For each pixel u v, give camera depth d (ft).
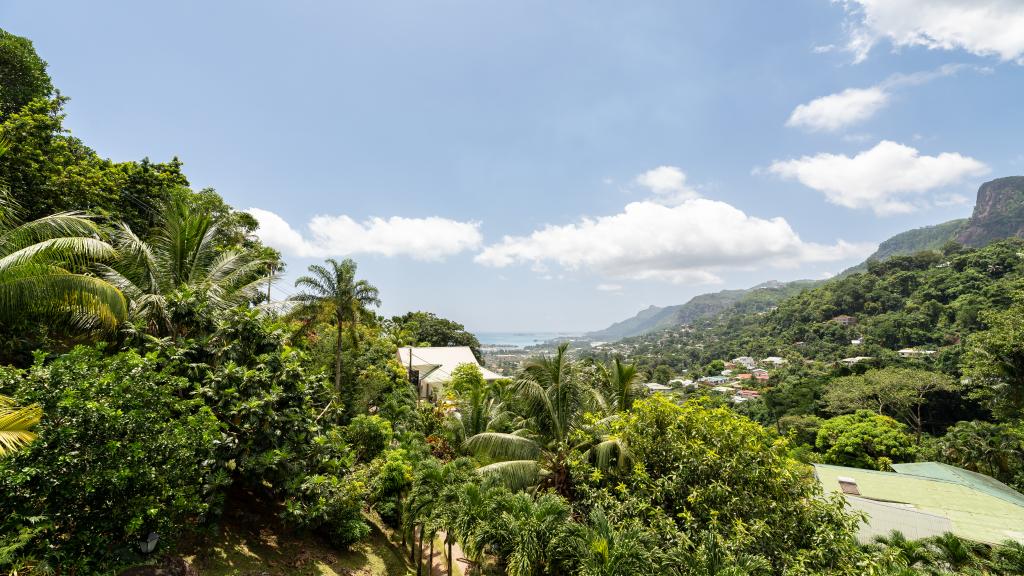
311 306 65.77
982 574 42.96
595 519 28.40
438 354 132.98
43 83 60.39
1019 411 77.71
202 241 49.55
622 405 54.44
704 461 32.45
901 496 60.54
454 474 36.96
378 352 91.30
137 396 21.85
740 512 30.35
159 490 21.76
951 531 50.39
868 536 51.13
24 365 30.45
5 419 15.14
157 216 62.59
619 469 36.09
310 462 34.22
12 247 27.07
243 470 29.35
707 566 24.72
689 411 35.22
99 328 33.22
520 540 26.81
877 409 139.54
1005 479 89.35
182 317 34.22
